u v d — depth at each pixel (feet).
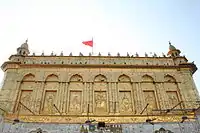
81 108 77.92
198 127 73.10
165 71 90.17
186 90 84.38
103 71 88.74
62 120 73.15
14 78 85.30
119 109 78.07
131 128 71.87
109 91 82.84
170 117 75.36
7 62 89.40
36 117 73.82
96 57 95.40
